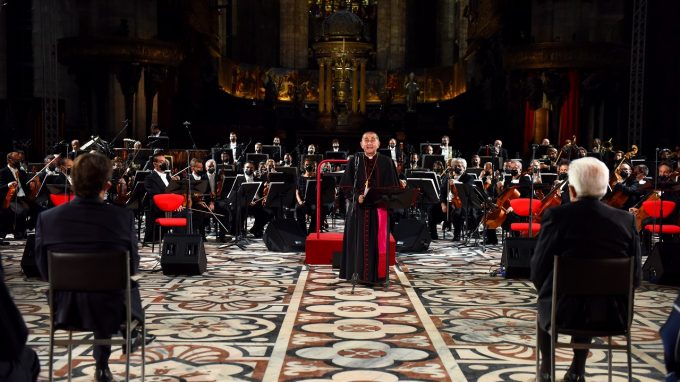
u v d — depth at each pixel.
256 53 46.53
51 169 16.61
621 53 26.02
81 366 6.35
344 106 40.34
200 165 15.70
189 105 33.16
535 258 5.26
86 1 27.73
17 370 3.63
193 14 32.34
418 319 8.21
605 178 5.22
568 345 5.05
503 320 8.20
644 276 10.91
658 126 26.39
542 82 27.17
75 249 5.29
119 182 14.92
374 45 47.41
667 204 11.24
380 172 10.01
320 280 10.81
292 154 37.50
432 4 46.97
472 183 14.74
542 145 21.88
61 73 28.09
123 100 27.80
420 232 14.44
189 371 6.20
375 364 6.44
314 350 6.89
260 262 12.73
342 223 20.66
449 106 41.69
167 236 11.29
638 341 7.36
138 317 5.49
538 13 28.48
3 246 14.80
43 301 9.13
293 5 47.44
